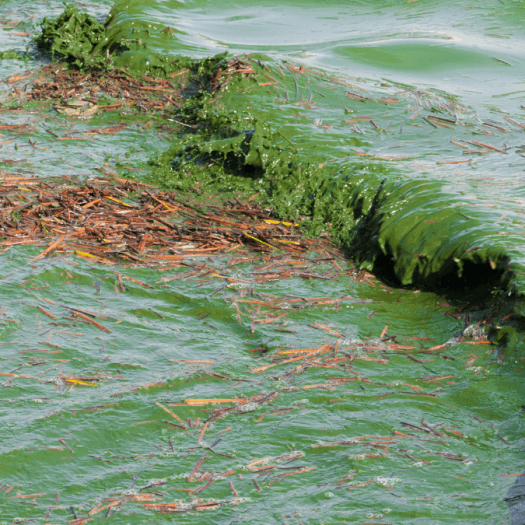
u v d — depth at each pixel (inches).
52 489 187.3
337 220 366.0
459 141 450.6
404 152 429.7
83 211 362.9
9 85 557.3
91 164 431.2
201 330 274.2
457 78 600.4
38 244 327.9
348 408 226.5
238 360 253.3
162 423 216.8
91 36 624.4
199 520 177.6
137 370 243.8
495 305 269.6
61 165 426.0
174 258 327.6
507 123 483.5
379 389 237.5
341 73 574.2
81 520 176.1
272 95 510.6
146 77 570.9
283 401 229.5
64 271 306.0
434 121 484.7
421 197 341.4
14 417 214.1
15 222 345.1
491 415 223.8
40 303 282.4
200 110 494.0
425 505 183.3
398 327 280.1
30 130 480.1
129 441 208.4
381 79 576.1
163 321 278.5
